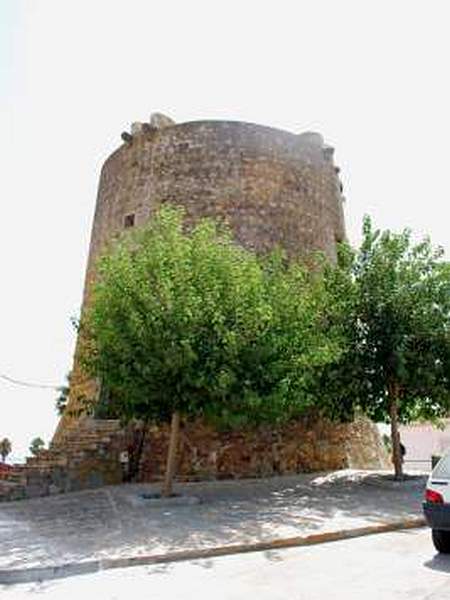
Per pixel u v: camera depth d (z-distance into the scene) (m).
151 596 6.08
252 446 16.45
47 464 14.35
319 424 17.94
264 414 12.58
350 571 6.89
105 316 12.18
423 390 15.05
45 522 10.30
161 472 15.70
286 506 11.44
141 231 14.09
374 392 15.46
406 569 6.89
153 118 20.27
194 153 19.33
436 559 7.36
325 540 8.77
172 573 7.00
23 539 8.78
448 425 33.47
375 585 6.24
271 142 19.88
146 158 20.05
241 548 8.11
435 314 14.90
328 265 16.19
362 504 11.60
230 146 19.36
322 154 21.44
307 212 20.00
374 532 9.34
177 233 13.10
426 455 33.59
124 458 15.38
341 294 15.47
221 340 11.82
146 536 8.72
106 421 16.69
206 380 11.48
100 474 14.93
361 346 15.16
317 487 14.13
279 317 12.98
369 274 15.49
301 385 13.23
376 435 20.88
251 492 13.38
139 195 19.75
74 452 14.73
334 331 14.77
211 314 11.97
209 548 7.93
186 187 19.00
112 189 21.23
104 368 12.38
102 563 7.30
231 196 18.83
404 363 14.27
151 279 12.28
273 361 12.45
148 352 11.70
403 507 11.16
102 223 21.33
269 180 19.36
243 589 6.24
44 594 6.29
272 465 16.56
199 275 12.37
